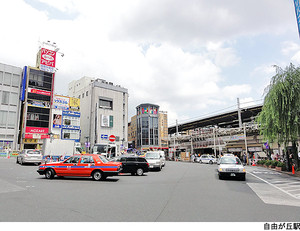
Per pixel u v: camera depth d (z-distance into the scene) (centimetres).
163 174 1695
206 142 5119
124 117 7481
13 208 590
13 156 3800
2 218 508
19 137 4956
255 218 534
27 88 4981
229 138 4303
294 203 718
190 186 1057
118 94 7362
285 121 1683
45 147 2138
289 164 1942
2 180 1115
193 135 5456
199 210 602
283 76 1767
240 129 4072
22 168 1808
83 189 913
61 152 2214
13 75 4853
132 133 10225
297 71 1736
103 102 7019
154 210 595
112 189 926
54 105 5559
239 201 729
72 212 563
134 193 841
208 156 4003
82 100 7438
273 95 1730
